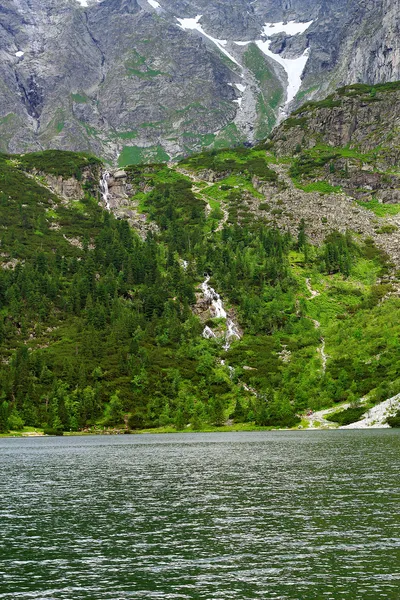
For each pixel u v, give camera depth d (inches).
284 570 1683.1
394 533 2042.3
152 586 1579.7
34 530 2198.6
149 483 3245.6
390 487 2886.3
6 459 4564.5
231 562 1765.5
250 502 2628.0
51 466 4077.3
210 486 3088.1
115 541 2030.0
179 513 2447.1
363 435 5689.0
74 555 1872.5
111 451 5078.7
